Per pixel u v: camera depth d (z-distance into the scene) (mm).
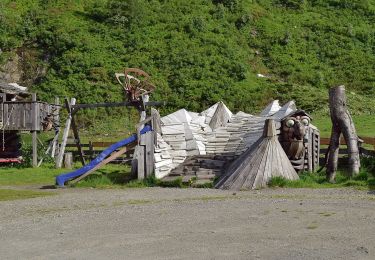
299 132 18844
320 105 43219
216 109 23094
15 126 27969
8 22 56125
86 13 60094
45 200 15578
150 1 63312
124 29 56938
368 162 19297
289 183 16672
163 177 19203
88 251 9109
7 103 28156
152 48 53969
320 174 19188
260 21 62375
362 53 58312
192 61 51688
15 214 13148
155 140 19656
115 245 9438
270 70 53656
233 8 63688
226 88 48031
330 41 60094
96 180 19859
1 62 51094
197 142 20750
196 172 18969
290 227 10328
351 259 8102
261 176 16797
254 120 22547
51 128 29297
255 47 57562
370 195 14297
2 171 25172
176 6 62312
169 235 10008
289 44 58594
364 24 64875
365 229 10000
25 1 61719
